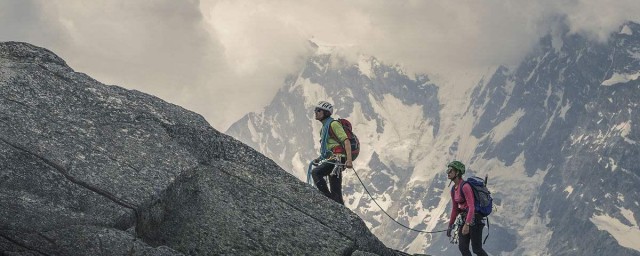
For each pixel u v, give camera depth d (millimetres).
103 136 16250
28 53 17859
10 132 15273
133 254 13758
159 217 15477
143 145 16516
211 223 16062
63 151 15328
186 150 17094
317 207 17219
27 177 14570
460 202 18234
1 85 16359
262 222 16438
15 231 13578
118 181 15219
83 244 13641
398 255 17828
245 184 17203
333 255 16250
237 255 15688
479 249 17953
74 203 14461
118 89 17969
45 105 16359
